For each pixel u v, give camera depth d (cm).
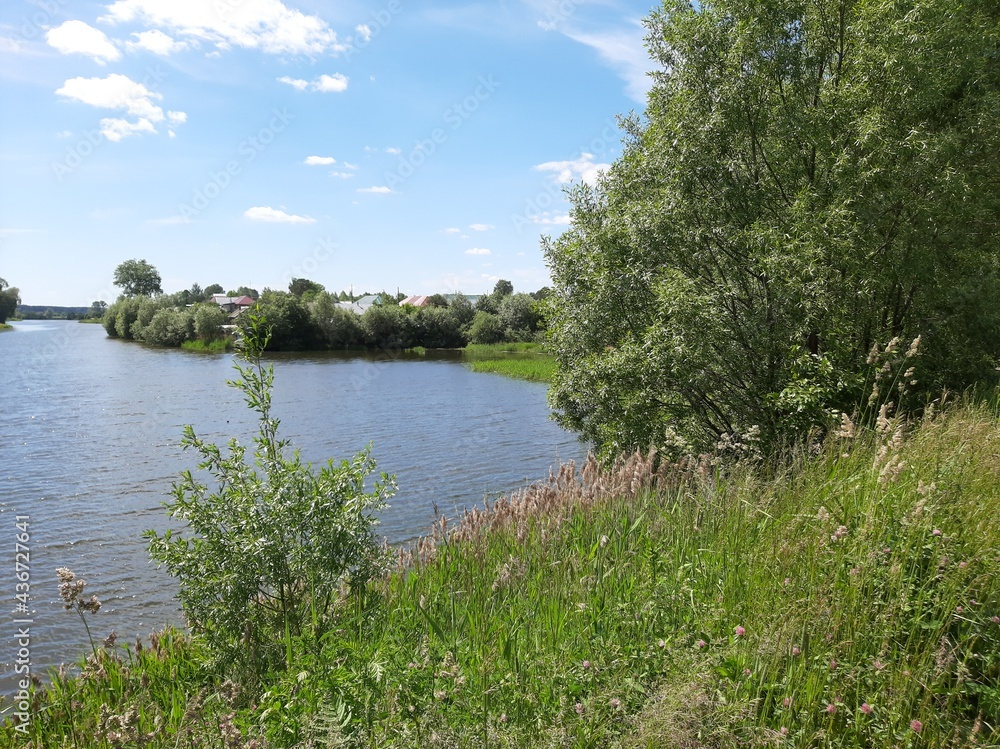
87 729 491
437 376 4581
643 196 1327
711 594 466
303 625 575
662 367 1070
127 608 1014
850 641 358
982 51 1276
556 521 761
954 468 492
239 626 566
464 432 2462
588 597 530
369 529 632
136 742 459
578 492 838
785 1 1142
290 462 618
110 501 1592
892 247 1146
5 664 838
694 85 1200
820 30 1196
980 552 397
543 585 623
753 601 434
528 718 362
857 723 330
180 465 1941
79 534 1358
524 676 413
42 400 3247
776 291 1072
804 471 632
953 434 586
